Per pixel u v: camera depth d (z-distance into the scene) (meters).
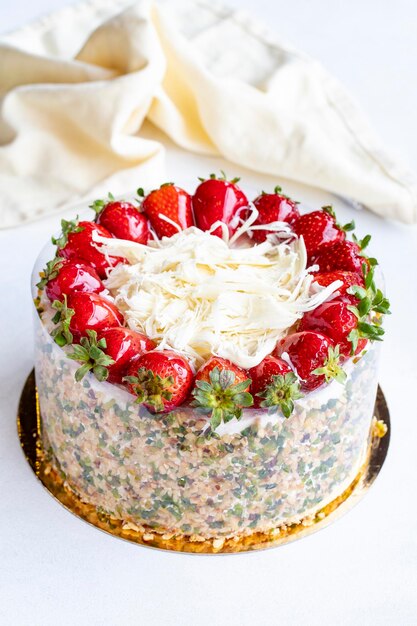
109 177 1.10
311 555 0.85
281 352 0.79
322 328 0.80
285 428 0.78
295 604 0.82
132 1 1.29
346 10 1.41
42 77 1.16
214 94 1.14
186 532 0.84
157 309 0.81
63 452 0.86
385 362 0.99
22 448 0.90
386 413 0.94
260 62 1.23
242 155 1.14
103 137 1.11
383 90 1.28
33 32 1.24
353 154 1.16
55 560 0.84
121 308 0.82
